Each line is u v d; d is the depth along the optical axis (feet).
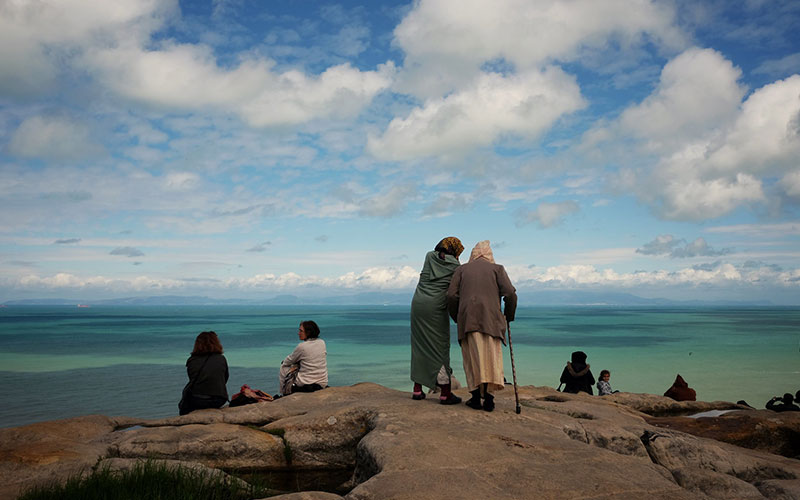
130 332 199.62
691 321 360.07
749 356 104.32
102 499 11.18
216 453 17.16
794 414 22.74
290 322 322.96
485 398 17.99
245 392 25.26
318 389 27.35
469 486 10.93
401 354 106.73
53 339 155.43
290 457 17.90
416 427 15.30
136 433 17.69
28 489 11.73
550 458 13.12
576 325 281.54
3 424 40.29
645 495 10.93
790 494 12.78
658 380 69.31
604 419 20.88
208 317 447.83
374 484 10.93
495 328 17.48
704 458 16.21
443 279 19.07
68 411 45.96
